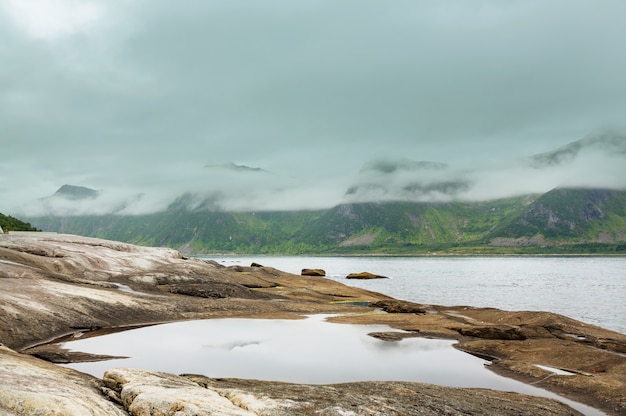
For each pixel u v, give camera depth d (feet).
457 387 83.87
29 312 123.75
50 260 197.77
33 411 45.32
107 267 221.46
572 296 312.09
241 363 101.24
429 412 62.34
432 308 203.92
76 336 122.31
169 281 218.18
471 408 67.62
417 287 382.83
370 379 93.40
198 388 62.59
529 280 475.31
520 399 77.46
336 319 166.91
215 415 49.47
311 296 246.06
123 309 151.33
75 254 217.97
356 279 485.56
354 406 59.93
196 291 206.18
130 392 58.13
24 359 72.23
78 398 51.60
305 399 61.21
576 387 89.04
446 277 525.34
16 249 211.20
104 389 62.75
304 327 148.15
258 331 138.72
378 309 207.10
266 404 57.67
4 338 108.27
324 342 126.21
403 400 66.54
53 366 72.79
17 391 47.85
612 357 107.76
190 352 109.19
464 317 178.50
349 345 123.44
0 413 44.29
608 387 86.69
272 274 317.42
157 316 154.20
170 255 306.96
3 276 156.35
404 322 160.25
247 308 182.50
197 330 136.98
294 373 95.35
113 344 114.01
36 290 142.20
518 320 160.35
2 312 117.29
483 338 135.54
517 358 112.47
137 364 96.22
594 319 209.87
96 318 137.69
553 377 94.73
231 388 65.62
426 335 138.72
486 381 93.86
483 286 395.14
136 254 265.13
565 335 138.41
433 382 92.58
